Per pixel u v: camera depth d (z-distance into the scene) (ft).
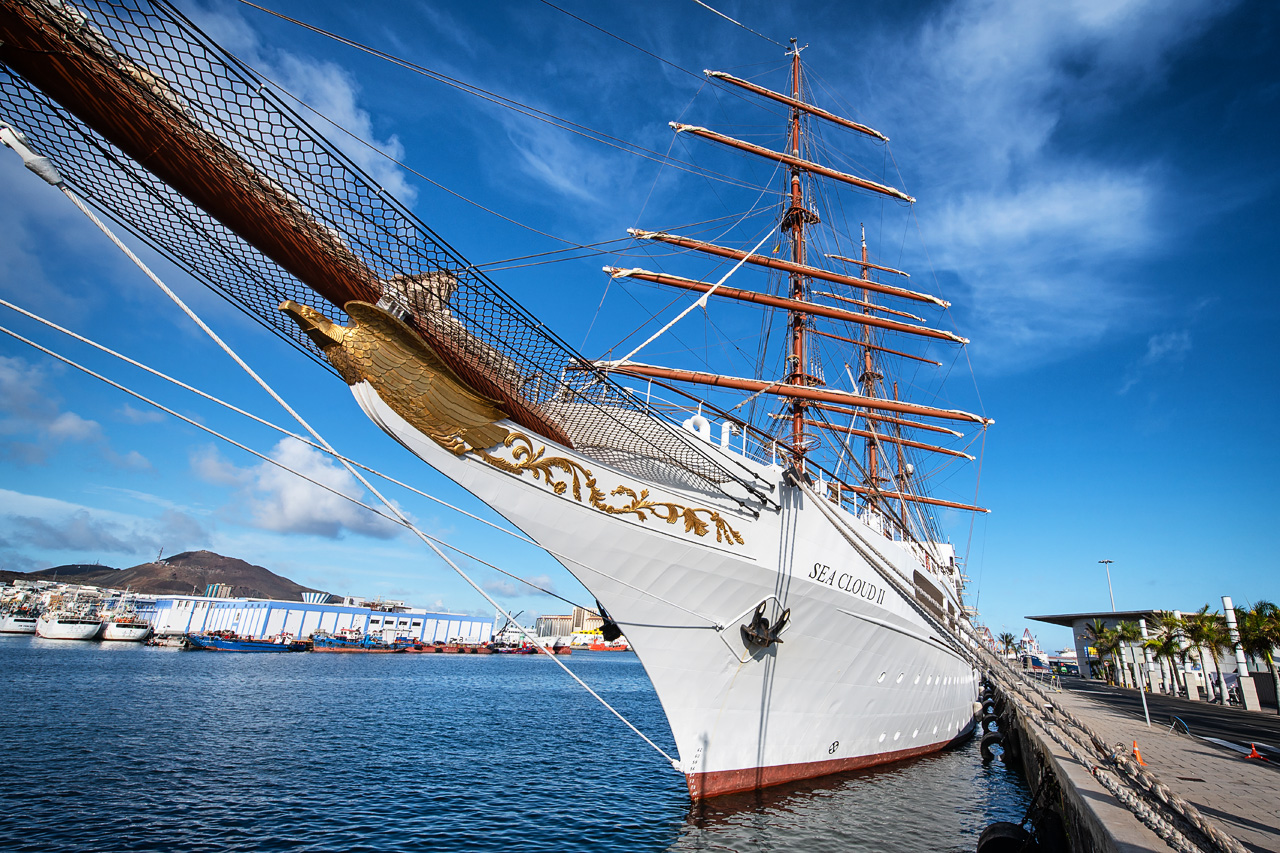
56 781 68.90
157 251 26.89
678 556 45.80
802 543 51.67
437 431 36.37
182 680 187.32
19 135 20.94
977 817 58.34
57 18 18.02
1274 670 132.98
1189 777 50.26
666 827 55.11
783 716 54.13
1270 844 30.86
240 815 58.85
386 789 70.90
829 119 101.81
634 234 83.35
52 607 577.02
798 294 94.53
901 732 72.23
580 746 107.04
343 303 30.12
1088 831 35.06
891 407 97.40
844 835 49.73
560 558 42.96
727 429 50.80
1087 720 95.66
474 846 50.72
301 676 223.30
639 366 78.69
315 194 24.39
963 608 117.91
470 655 465.47
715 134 88.33
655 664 47.60
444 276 29.30
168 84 20.40
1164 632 190.60
